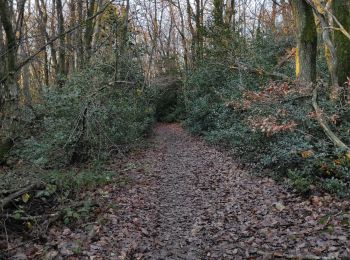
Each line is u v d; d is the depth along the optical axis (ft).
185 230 20.74
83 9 69.82
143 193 28.27
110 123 41.55
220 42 60.59
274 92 29.53
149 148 51.37
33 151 33.81
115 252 17.69
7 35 34.47
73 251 17.43
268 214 21.75
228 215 22.54
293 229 18.95
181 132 71.15
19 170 29.60
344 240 16.63
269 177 29.45
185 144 55.57
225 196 26.68
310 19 32.22
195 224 21.40
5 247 17.95
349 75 32.50
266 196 25.23
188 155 45.47
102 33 51.72
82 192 27.17
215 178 32.27
